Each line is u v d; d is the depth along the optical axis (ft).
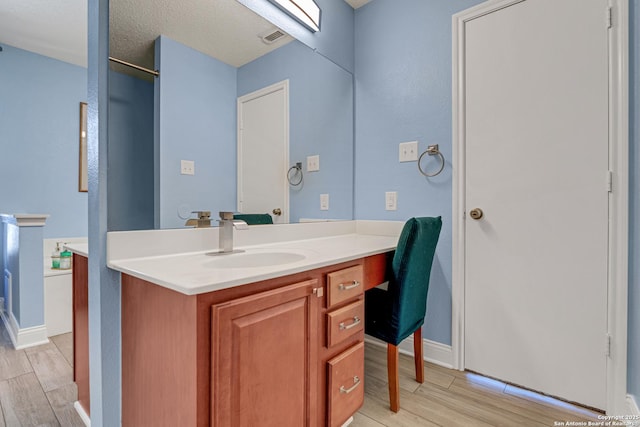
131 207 3.74
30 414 4.50
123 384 3.58
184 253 4.15
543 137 5.03
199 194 4.52
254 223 5.26
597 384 4.61
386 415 4.57
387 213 6.77
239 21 5.03
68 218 8.92
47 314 7.37
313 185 6.35
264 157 5.46
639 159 4.16
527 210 5.18
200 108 4.54
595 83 4.61
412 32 6.42
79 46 8.04
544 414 4.58
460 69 5.80
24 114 8.26
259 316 2.89
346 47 7.13
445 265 6.01
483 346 5.61
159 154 4.07
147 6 3.94
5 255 8.04
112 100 3.58
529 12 5.13
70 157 8.95
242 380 2.74
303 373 3.35
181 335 2.66
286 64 5.79
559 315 4.91
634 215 4.28
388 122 6.76
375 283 4.76
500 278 5.43
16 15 6.79
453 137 5.88
